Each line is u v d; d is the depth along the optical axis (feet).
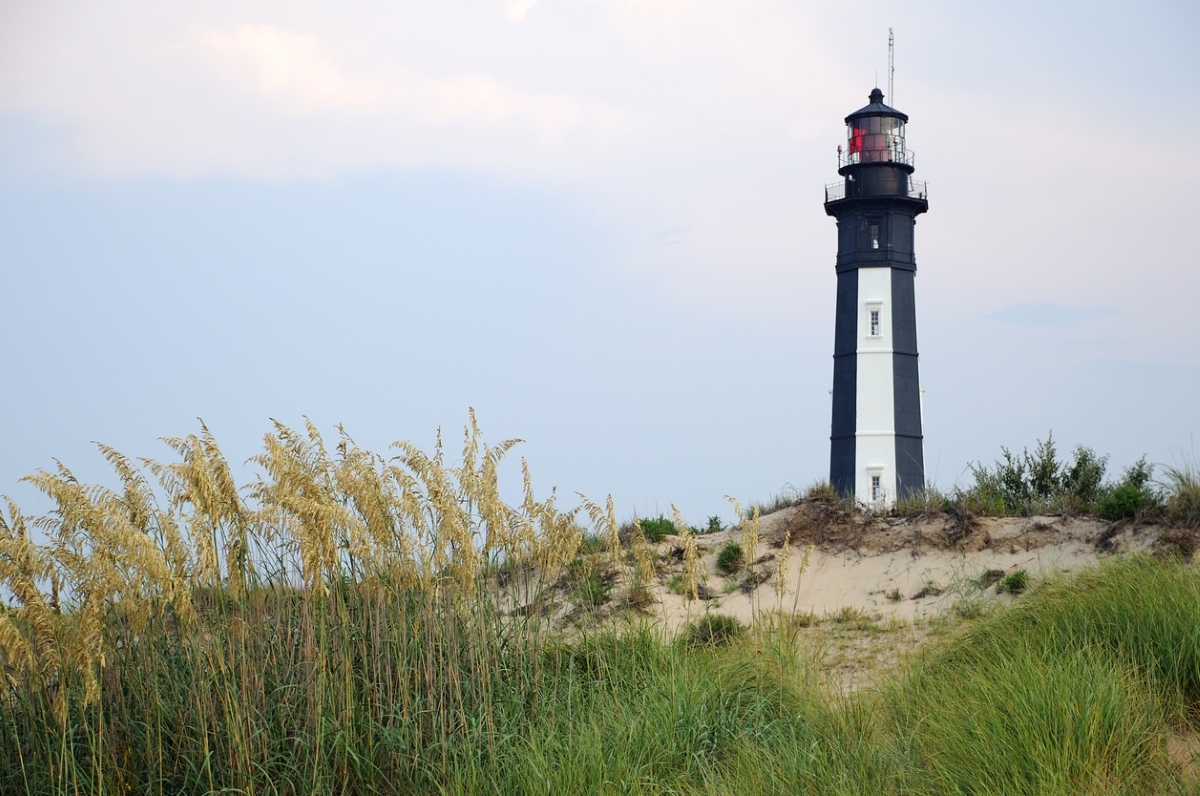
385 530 32.07
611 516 39.22
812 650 44.83
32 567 27.25
